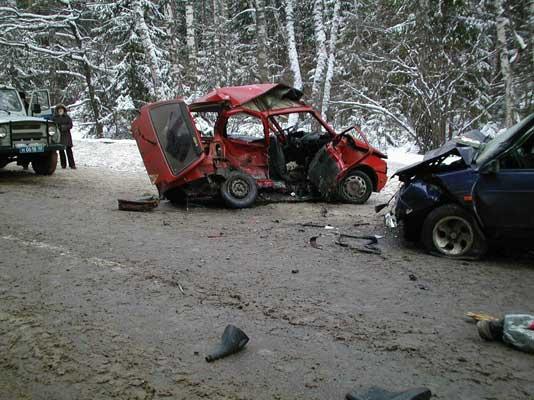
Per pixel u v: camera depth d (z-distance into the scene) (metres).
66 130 14.25
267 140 9.40
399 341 3.67
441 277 5.17
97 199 9.65
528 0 14.78
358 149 9.72
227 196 8.90
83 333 3.76
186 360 3.37
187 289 4.70
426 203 6.03
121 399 2.93
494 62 18.39
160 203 9.59
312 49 28.39
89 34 26.09
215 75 27.64
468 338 3.75
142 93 23.62
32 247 6.02
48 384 3.09
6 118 11.34
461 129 18.67
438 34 17.81
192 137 8.66
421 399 2.78
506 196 5.49
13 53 24.69
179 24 27.86
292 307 4.30
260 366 3.30
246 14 31.33
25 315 4.07
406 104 21.33
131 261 5.54
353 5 22.89
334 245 6.43
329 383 3.10
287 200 9.70
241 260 5.67
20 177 12.61
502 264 5.67
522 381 3.13
